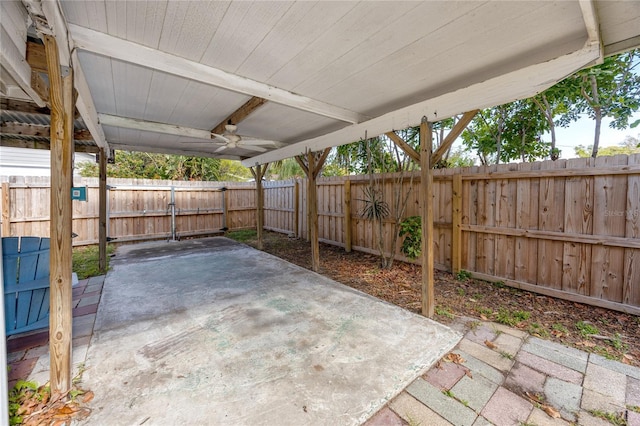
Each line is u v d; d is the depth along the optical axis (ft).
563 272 10.77
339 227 21.33
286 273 14.85
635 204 9.12
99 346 7.75
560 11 5.17
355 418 5.26
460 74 7.94
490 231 12.69
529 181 11.49
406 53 6.77
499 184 12.39
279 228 28.89
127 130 14.24
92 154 17.54
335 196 21.53
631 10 5.08
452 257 14.02
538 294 11.32
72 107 6.09
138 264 16.69
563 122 15.83
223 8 5.20
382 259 16.01
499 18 5.39
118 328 8.79
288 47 6.55
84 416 5.32
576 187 10.31
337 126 14.01
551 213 10.94
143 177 38.45
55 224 5.84
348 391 5.95
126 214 23.45
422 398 5.85
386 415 5.41
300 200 25.75
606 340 7.91
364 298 11.28
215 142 17.08
